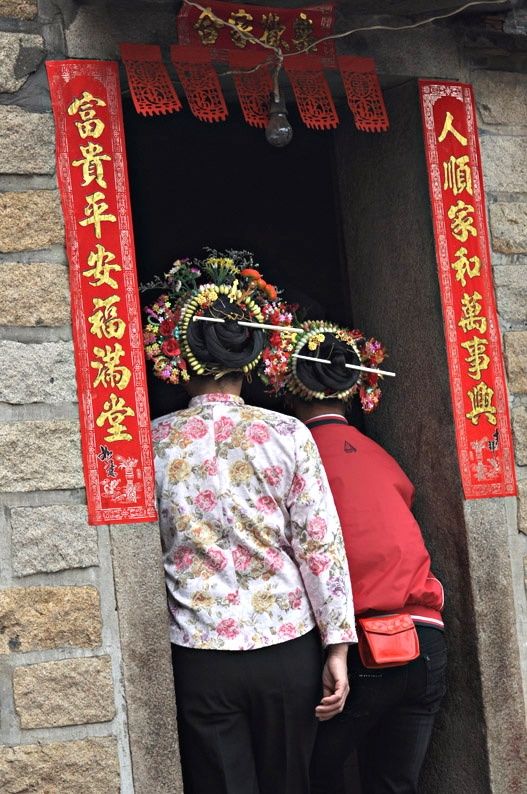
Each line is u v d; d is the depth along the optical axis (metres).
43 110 2.50
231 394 2.61
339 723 2.70
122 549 2.45
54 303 2.46
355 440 2.89
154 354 2.62
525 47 3.06
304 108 2.76
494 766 2.85
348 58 2.83
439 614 2.80
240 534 2.44
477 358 2.96
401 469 2.97
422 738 2.78
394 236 3.15
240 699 2.41
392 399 3.21
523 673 2.92
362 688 2.67
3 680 2.36
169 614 2.50
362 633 2.62
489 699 2.86
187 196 3.51
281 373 2.92
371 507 2.74
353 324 3.42
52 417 2.44
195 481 2.47
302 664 2.45
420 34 2.94
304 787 2.49
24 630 2.38
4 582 2.38
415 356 3.08
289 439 2.49
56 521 2.42
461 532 2.91
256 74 2.72
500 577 2.92
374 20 2.87
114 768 2.41
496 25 2.98
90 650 2.42
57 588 2.41
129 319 2.51
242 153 3.57
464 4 2.80
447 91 2.98
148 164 3.47
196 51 2.64
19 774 2.35
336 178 3.52
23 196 2.47
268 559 2.45
